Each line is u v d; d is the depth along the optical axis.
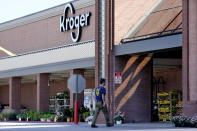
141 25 28.16
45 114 34.22
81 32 33.66
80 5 33.84
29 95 47.91
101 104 22.06
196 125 20.97
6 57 40.91
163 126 22.55
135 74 27.78
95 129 20.17
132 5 28.02
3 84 52.03
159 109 29.66
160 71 33.31
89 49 31.28
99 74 27.83
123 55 27.25
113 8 27.45
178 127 21.22
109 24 27.33
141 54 26.92
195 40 21.95
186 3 22.12
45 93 36.16
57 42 36.16
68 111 32.50
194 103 21.38
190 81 21.88
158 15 28.56
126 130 18.98
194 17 22.00
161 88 33.19
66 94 37.06
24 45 40.19
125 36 27.61
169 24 27.67
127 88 27.48
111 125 23.34
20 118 36.94
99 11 28.05
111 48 27.27
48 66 35.12
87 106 31.62
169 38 23.30
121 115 27.03
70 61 32.75
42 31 38.00
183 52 22.05
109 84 27.12
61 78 41.81
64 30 35.22
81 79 25.36
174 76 32.03
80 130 19.47
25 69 37.94
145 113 27.97
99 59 27.88
